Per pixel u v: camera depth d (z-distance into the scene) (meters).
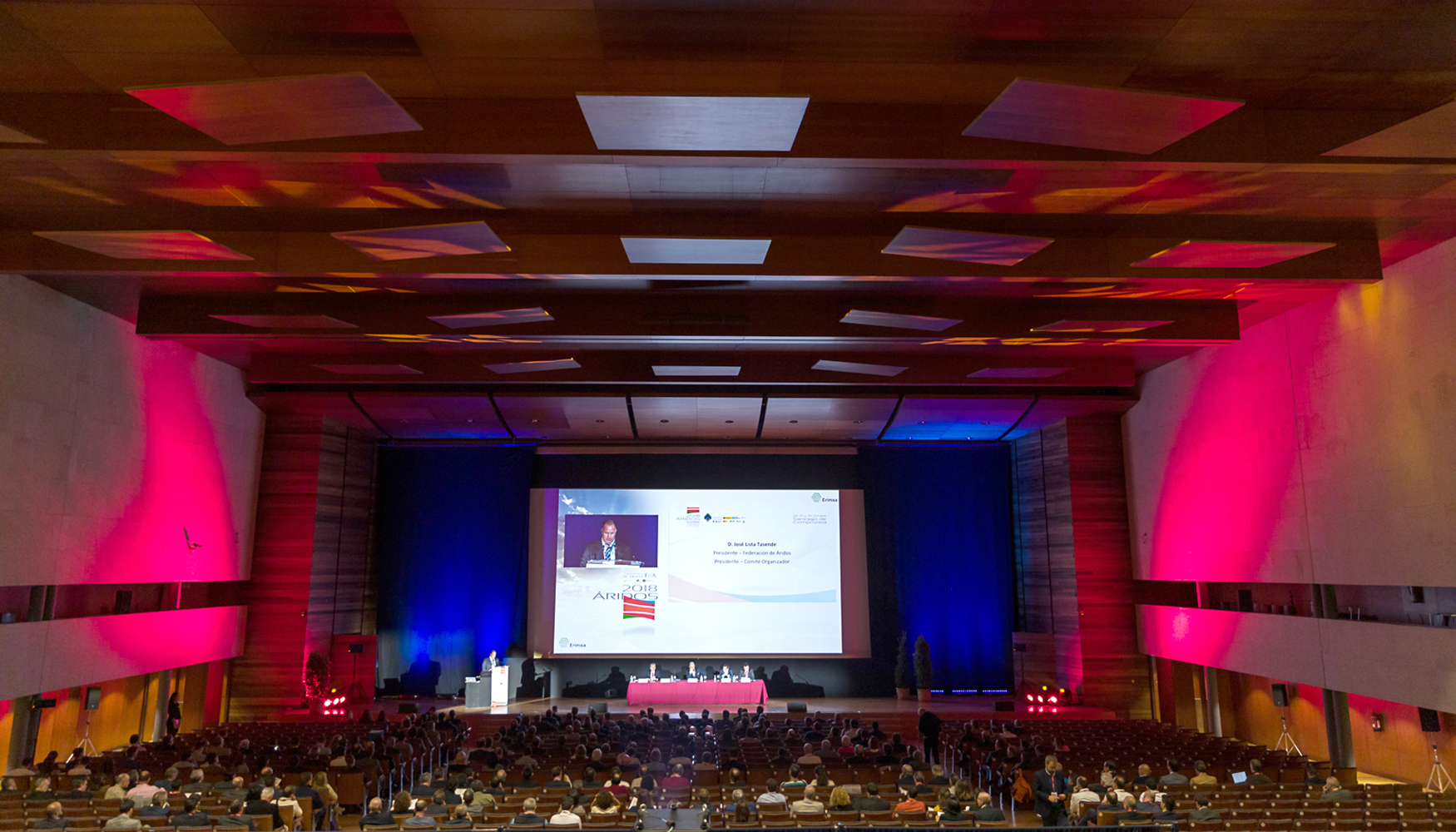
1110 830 8.28
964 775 16.09
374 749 14.25
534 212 12.06
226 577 20.48
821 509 25.62
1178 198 11.58
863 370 19.34
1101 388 22.67
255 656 21.42
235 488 20.92
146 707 19.41
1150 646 21.89
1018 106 8.02
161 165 10.51
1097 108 7.96
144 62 8.74
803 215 12.16
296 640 21.50
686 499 25.38
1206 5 7.79
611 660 24.75
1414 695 13.86
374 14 7.89
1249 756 14.93
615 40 8.26
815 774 11.71
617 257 12.66
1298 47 8.52
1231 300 16.02
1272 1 7.76
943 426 24.33
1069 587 23.05
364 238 11.20
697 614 24.91
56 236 11.12
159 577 17.80
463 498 25.52
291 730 18.08
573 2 7.66
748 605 25.05
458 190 11.33
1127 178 10.87
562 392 21.05
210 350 19.22
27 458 14.28
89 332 15.84
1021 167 10.45
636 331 15.75
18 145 9.30
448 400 21.44
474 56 8.59
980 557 26.03
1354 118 9.81
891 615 25.55
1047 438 24.47
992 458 26.33
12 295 14.02
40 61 8.71
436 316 14.91
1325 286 13.84
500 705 23.34
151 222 12.30
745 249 11.84
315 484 22.19
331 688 22.27
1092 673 22.33
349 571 23.69
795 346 17.58
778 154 9.41
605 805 9.42
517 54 8.55
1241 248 11.88
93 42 8.38
